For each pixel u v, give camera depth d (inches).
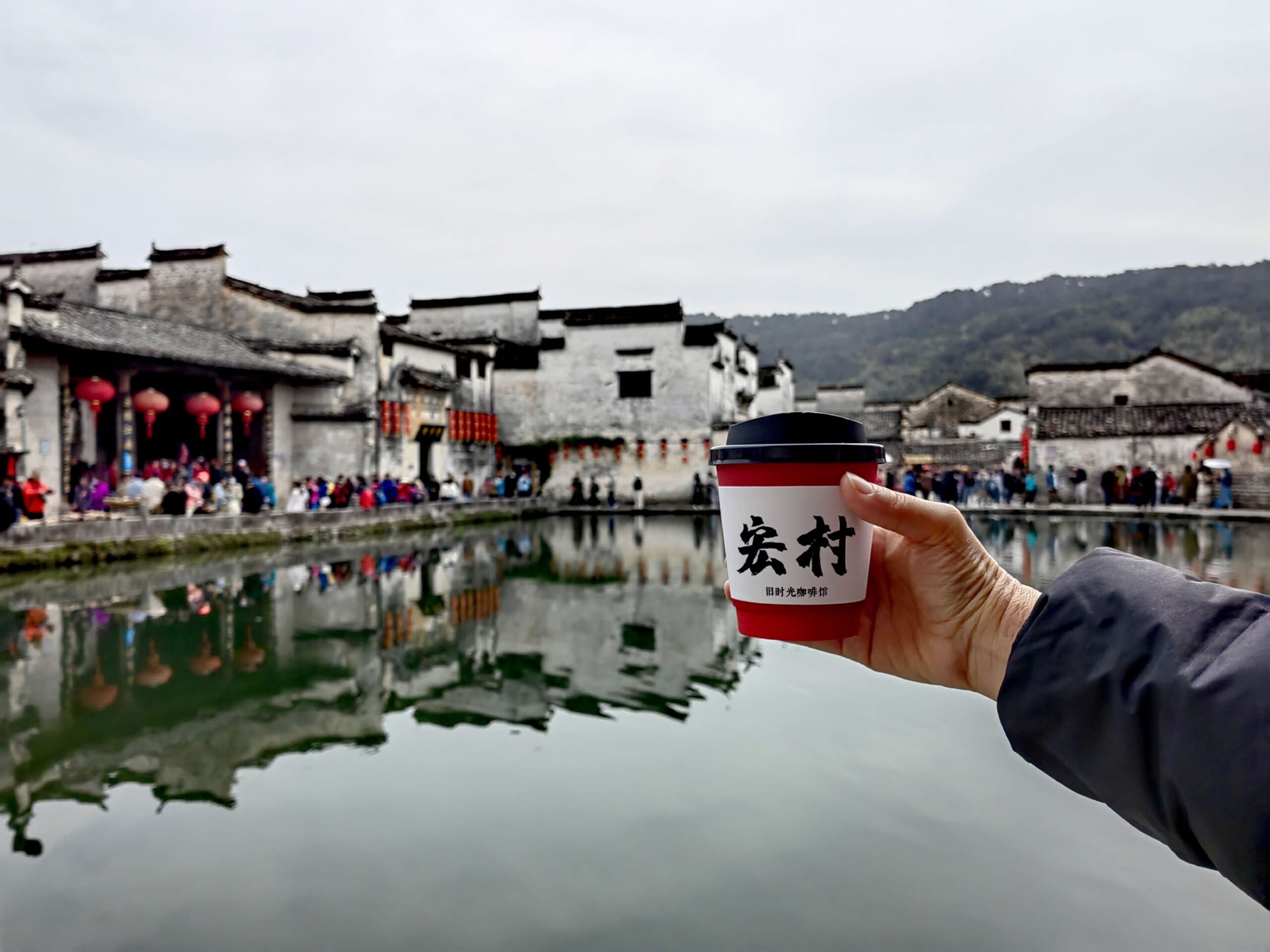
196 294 1098.7
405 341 1143.6
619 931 153.7
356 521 876.0
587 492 1471.5
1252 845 30.5
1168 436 1223.5
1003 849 181.8
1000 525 922.7
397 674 349.4
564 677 342.6
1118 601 40.3
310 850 190.5
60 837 199.5
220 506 812.6
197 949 150.6
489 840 193.9
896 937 148.9
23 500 651.5
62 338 701.3
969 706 291.3
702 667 357.1
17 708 300.7
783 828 195.0
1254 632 34.6
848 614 50.9
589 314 1478.8
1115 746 37.6
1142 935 147.6
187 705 305.9
